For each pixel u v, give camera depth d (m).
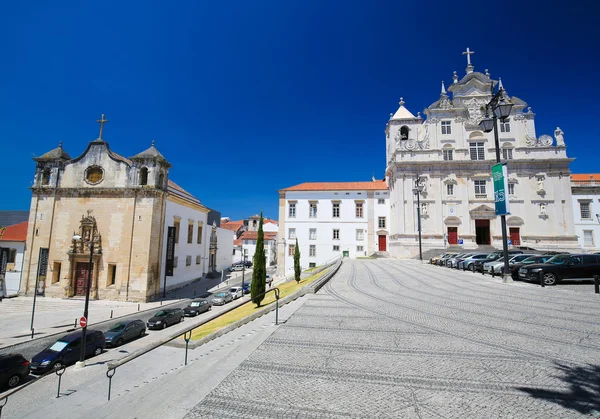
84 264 31.75
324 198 47.41
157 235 32.38
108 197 32.22
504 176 16.05
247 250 74.75
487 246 38.03
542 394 4.68
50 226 32.50
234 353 6.92
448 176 40.81
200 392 5.13
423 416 4.22
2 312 25.73
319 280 16.98
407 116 47.78
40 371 13.20
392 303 11.86
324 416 4.30
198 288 40.09
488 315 9.53
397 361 6.20
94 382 8.48
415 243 39.94
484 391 4.86
